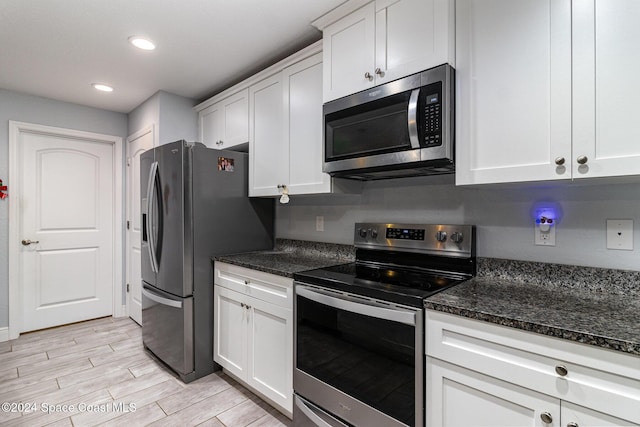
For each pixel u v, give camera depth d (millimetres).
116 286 3650
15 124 3027
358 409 1413
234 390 2180
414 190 1921
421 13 1440
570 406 914
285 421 1859
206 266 2367
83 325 3391
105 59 2391
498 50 1260
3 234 2992
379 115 1574
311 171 2037
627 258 1274
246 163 2584
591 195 1354
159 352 2510
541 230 1474
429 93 1395
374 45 1609
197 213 2314
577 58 1090
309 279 1652
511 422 1020
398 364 1278
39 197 3232
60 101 3264
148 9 1801
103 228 3621
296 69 2125
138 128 3416
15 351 2750
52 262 3312
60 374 2371
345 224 2283
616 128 1024
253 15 1862
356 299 1424
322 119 1899
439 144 1359
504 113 1242
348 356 1459
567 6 1109
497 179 1257
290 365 1789
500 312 1058
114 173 3658
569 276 1387
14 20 1894
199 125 3164
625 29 1012
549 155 1145
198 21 1920
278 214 2781
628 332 881
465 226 1651
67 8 1782
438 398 1177
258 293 1993
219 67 2525
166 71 2592
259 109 2432
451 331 1145
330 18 1793
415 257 1826
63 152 3363
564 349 925
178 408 1970
